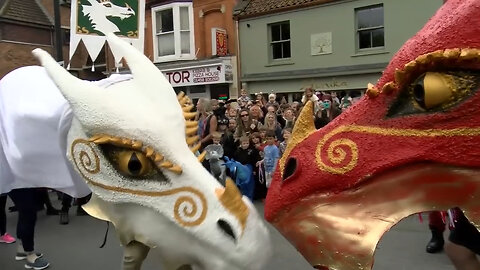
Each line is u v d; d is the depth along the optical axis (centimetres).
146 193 206
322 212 155
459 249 269
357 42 1337
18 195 445
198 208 201
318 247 155
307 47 1405
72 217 680
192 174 204
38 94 263
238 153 699
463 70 132
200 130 773
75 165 224
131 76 230
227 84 1543
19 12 2047
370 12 1316
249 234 197
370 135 150
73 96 210
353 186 151
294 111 773
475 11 130
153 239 206
